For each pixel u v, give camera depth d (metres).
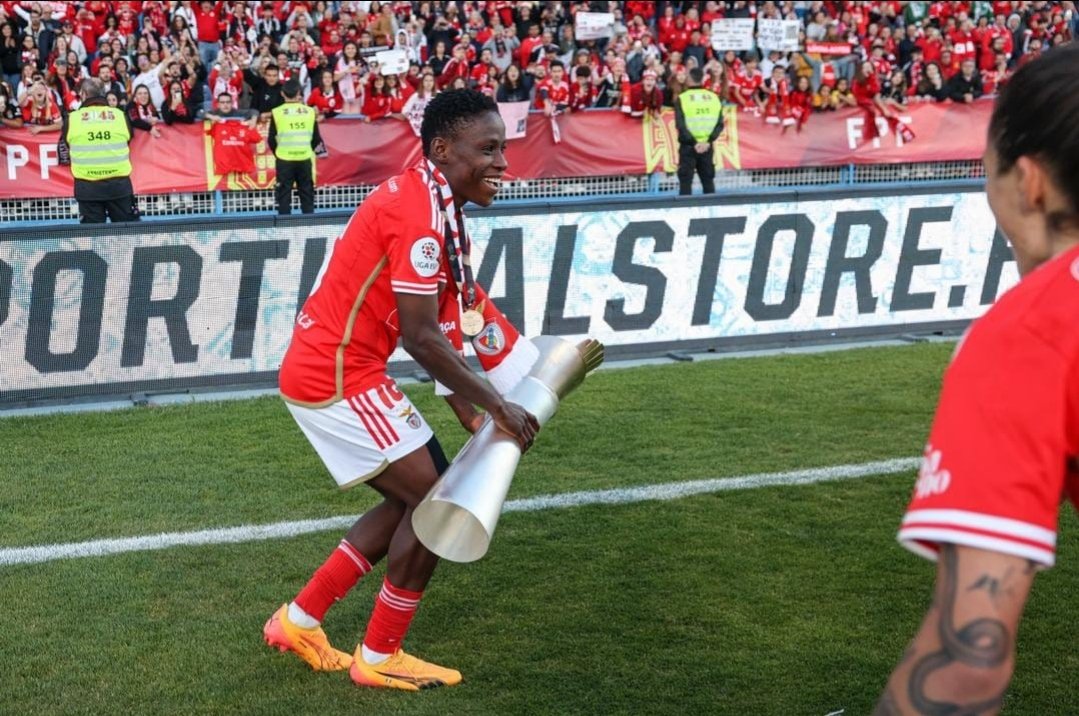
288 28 14.73
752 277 8.21
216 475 5.50
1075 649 3.65
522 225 7.64
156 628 3.84
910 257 8.56
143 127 11.63
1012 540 1.20
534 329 7.76
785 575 4.25
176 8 14.34
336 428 3.31
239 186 12.05
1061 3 17.69
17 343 6.73
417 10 15.34
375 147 12.49
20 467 5.63
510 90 13.23
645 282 7.96
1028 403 1.24
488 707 3.30
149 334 6.99
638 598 4.05
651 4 16.62
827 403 6.80
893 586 4.14
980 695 1.21
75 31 13.85
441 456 3.35
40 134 11.40
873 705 3.29
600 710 3.27
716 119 12.58
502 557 4.45
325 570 3.48
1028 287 1.31
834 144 13.94
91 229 6.77
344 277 3.26
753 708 3.27
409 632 3.80
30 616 3.93
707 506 5.02
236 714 3.28
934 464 1.27
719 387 7.17
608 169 13.20
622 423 6.36
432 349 3.14
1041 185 1.33
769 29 13.87
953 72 15.56
